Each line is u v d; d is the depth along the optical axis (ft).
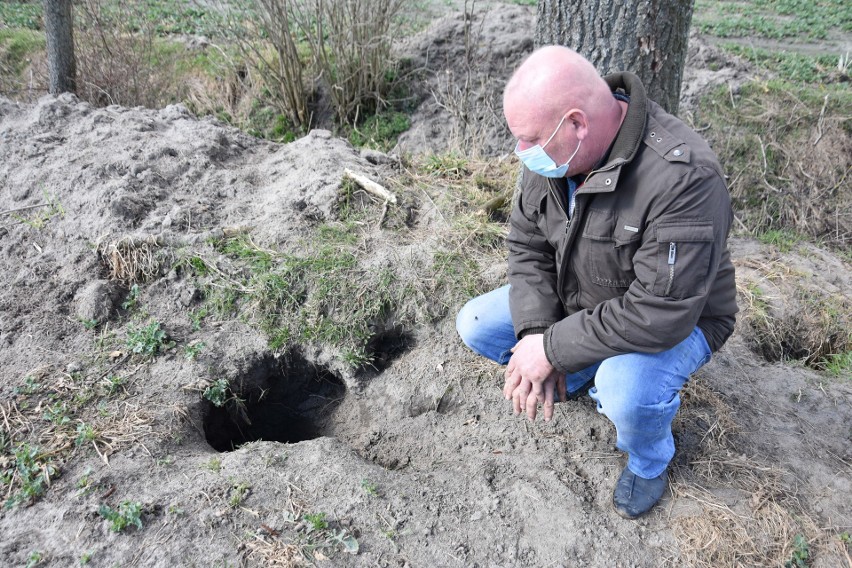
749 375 11.66
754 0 31.09
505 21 26.63
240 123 25.62
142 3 30.09
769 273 14.75
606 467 9.58
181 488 9.05
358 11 23.75
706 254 7.07
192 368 11.12
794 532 8.64
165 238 12.78
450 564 8.27
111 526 8.45
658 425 8.21
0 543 8.30
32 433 9.68
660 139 7.18
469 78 24.94
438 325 12.05
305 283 12.23
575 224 7.88
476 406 10.94
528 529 8.70
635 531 8.67
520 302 9.01
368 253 12.75
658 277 7.16
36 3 32.91
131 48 24.39
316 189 13.97
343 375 11.76
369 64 24.67
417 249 12.80
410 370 11.64
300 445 10.02
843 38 25.91
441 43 26.37
